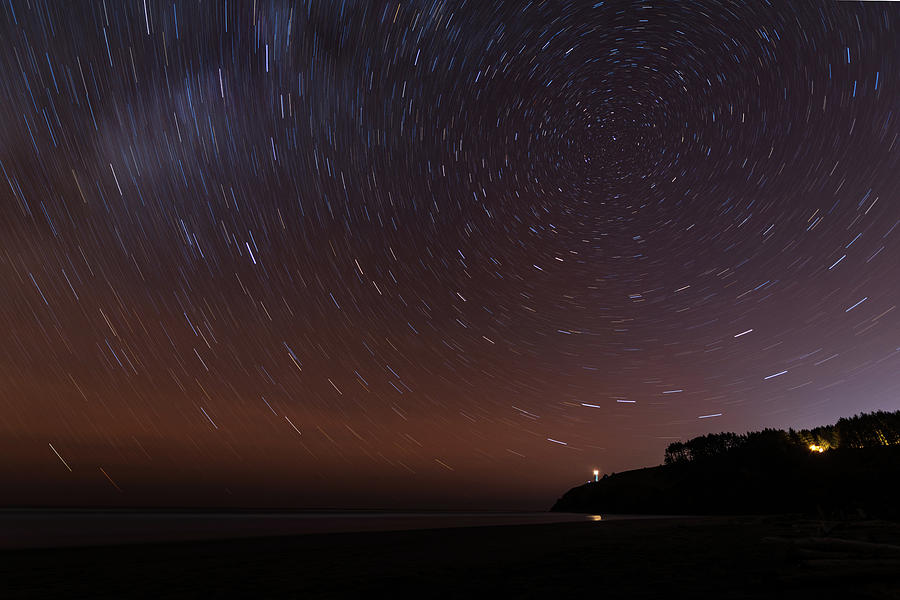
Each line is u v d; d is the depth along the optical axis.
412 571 7.75
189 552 10.87
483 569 7.82
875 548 7.22
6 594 6.23
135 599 5.87
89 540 14.95
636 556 8.90
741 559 8.03
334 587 6.47
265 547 11.91
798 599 4.79
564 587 6.09
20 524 25.67
